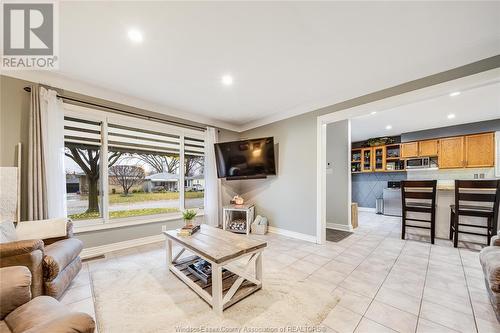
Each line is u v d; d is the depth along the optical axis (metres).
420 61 2.20
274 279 2.15
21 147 2.33
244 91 2.97
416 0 1.45
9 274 1.14
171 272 2.30
